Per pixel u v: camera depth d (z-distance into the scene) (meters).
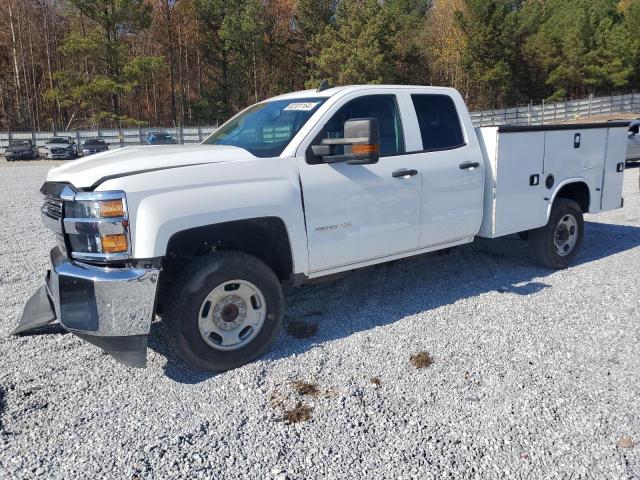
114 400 3.40
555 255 5.93
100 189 3.31
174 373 3.76
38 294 4.56
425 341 4.16
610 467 2.66
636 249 6.92
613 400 3.26
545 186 5.67
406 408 3.22
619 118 37.31
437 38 55.81
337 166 4.16
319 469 2.69
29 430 3.07
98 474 2.67
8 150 34.59
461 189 4.99
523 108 48.00
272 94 54.16
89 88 43.06
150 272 3.33
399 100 4.68
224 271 3.63
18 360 3.97
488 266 6.23
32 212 11.16
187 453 2.83
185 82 60.09
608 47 53.38
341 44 44.84
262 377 3.65
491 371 3.65
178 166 3.58
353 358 3.90
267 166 3.83
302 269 4.06
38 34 56.59
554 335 4.22
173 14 54.53
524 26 50.97
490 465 2.69
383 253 4.56
